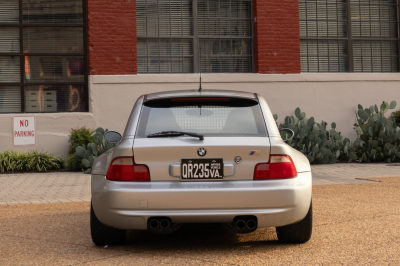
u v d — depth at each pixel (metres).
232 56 14.32
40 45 13.38
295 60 14.34
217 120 4.85
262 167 4.60
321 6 14.95
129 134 4.77
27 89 13.30
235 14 14.36
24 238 5.61
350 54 15.12
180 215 4.48
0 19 13.20
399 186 9.12
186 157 4.58
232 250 4.93
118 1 13.45
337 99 14.52
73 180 10.73
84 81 13.49
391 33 15.55
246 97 5.03
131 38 13.52
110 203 4.55
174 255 4.76
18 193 9.09
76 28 13.52
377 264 4.38
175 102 5.02
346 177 10.49
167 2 14.00
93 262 4.57
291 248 4.97
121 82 13.40
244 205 4.50
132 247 5.12
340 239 5.31
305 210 4.70
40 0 13.38
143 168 4.58
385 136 13.14
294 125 13.11
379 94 14.77
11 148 12.82
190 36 14.07
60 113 13.11
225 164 4.58
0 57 13.21
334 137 13.32
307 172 4.89
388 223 6.06
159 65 13.95
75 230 5.99
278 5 14.26
